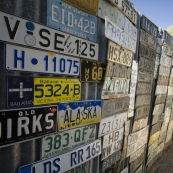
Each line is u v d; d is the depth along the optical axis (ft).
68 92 4.45
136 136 8.50
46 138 4.13
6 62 3.14
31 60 3.51
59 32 3.95
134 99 7.77
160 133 12.30
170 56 11.39
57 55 3.99
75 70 4.51
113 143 6.64
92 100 5.21
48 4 3.68
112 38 5.40
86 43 4.70
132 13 6.68
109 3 5.31
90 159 5.49
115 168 7.05
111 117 6.24
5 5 3.05
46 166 4.19
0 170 3.41
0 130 3.18
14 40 3.19
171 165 12.41
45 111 3.93
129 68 6.97
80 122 4.92
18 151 3.66
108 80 5.77
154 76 9.63
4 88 3.21
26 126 3.59
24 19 3.29
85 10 4.55
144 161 10.33
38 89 3.75
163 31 9.82
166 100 12.05
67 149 4.70
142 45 7.80
